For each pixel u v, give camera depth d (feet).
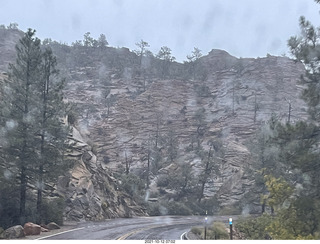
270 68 491.31
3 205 92.22
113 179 194.80
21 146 93.61
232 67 570.05
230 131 398.83
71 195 119.55
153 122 431.43
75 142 142.20
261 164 188.44
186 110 457.68
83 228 91.50
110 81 595.88
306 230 57.47
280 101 432.66
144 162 342.64
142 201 205.77
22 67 98.68
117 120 431.84
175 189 258.98
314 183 57.11
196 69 617.21
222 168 286.05
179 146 374.84
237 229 108.88
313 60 58.70
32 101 96.58
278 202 63.82
